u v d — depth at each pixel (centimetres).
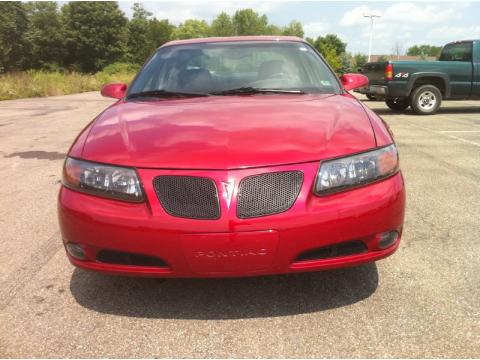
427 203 430
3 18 5500
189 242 226
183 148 243
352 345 223
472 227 368
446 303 256
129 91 363
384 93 1147
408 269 297
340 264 237
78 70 6116
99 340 234
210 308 259
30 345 231
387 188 244
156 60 390
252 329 239
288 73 359
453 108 1298
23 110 1437
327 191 233
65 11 6272
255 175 230
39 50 5984
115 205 236
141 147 250
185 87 351
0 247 354
